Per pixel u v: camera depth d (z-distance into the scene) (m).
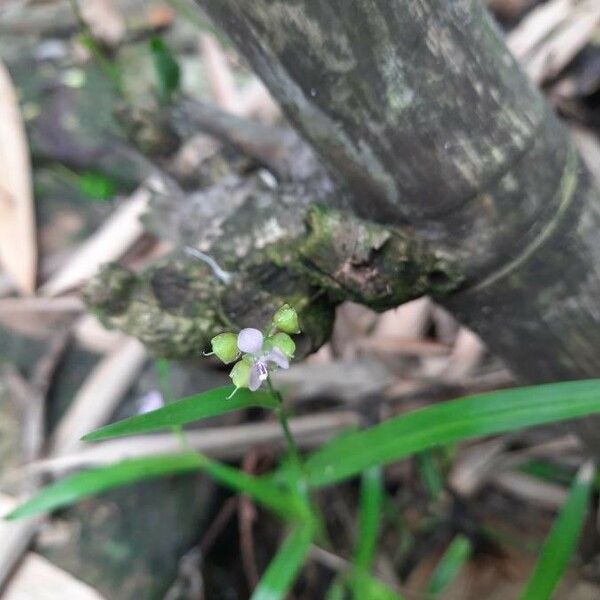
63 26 0.26
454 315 0.12
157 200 0.13
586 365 0.11
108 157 0.22
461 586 0.17
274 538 0.18
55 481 0.17
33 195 0.22
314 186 0.11
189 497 0.17
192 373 0.18
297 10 0.07
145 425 0.09
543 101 0.10
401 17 0.08
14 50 0.25
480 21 0.09
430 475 0.17
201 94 0.23
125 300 0.11
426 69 0.08
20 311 0.20
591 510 0.17
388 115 0.08
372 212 0.10
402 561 0.17
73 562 0.16
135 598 0.16
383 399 0.18
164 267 0.11
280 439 0.17
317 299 0.11
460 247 0.10
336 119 0.09
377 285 0.10
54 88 0.24
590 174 0.11
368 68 0.08
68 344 0.19
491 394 0.10
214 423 0.18
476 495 0.18
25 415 0.18
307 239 0.10
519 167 0.09
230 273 0.10
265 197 0.11
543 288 0.10
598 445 0.14
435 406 0.11
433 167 0.09
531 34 0.19
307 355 0.11
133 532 0.17
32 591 0.16
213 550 0.17
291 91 0.09
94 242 0.20
